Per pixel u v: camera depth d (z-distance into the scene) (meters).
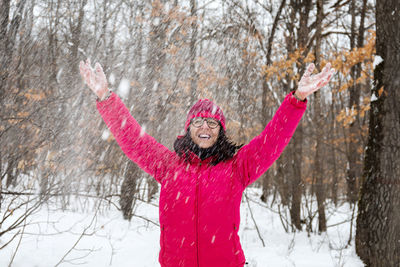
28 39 5.72
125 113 1.79
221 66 8.70
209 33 8.90
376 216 4.51
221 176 1.72
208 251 1.66
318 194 7.45
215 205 1.68
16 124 4.51
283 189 9.45
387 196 4.42
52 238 4.51
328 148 13.63
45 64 6.38
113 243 4.86
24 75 5.54
